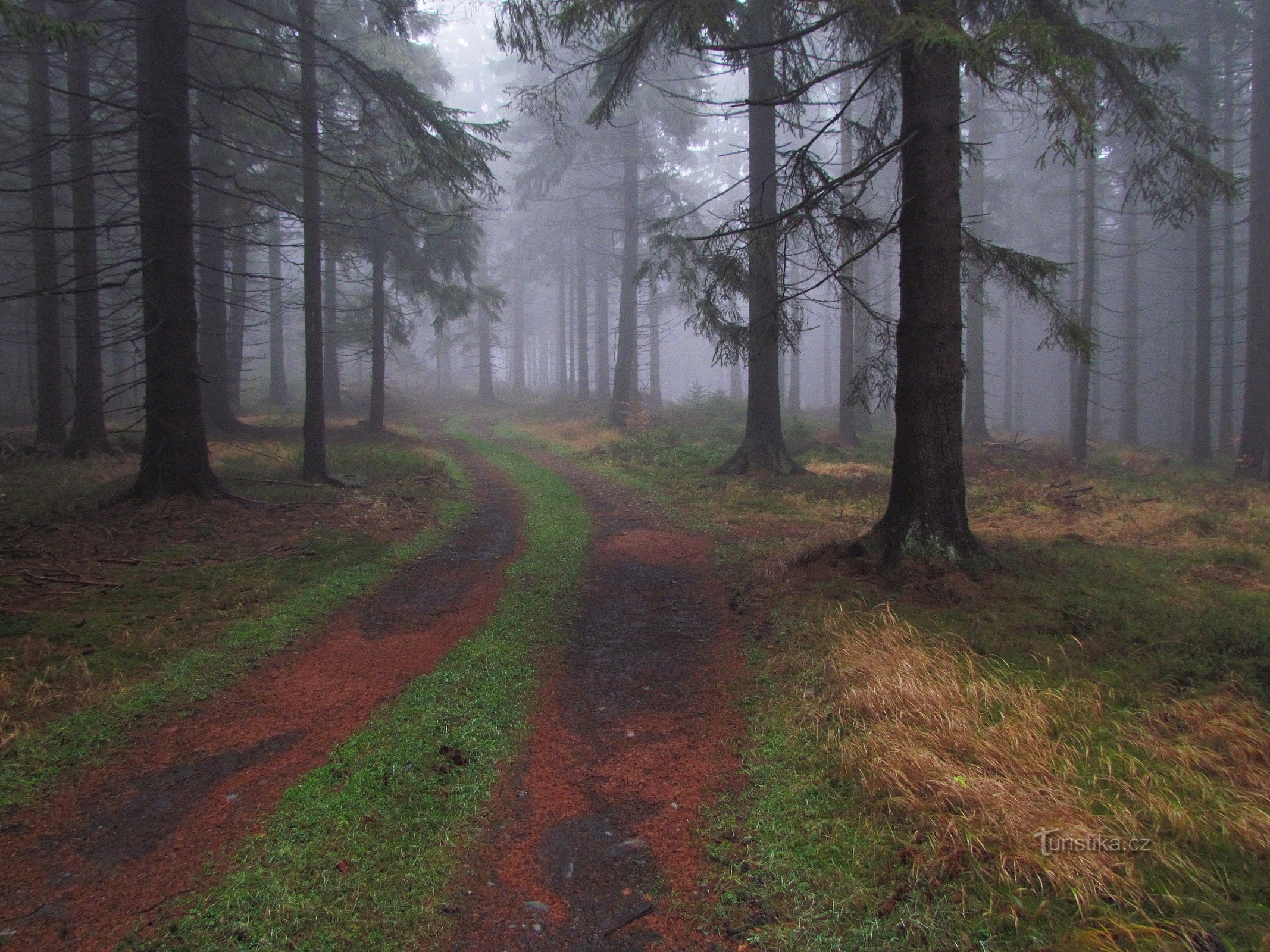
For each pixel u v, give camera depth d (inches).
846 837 131.4
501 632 246.7
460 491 540.4
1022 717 161.9
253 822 140.2
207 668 209.9
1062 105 231.6
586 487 569.9
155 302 399.2
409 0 520.4
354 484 522.6
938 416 275.4
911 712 165.0
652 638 243.6
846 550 297.7
